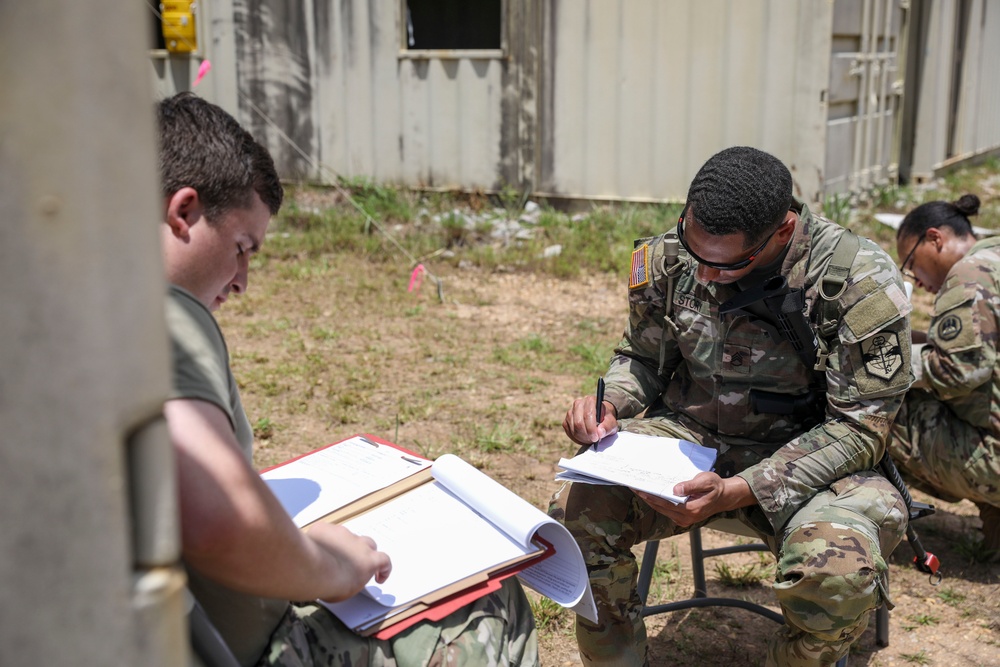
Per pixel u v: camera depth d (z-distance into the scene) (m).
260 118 8.95
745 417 2.31
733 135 7.74
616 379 2.45
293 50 8.76
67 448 0.69
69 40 0.65
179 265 1.38
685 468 2.09
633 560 2.21
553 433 4.25
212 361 1.28
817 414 2.29
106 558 0.71
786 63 7.48
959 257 3.18
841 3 7.53
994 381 2.95
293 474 1.93
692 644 2.76
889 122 9.35
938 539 3.39
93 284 0.68
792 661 2.07
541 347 5.43
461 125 8.45
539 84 8.17
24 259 0.66
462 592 1.57
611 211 8.17
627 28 7.84
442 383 4.85
